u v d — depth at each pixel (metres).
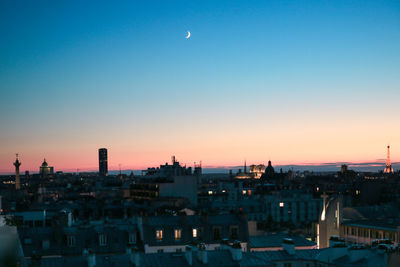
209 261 78.06
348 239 147.12
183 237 108.62
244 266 76.94
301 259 86.94
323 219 147.00
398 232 129.62
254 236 119.69
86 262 75.50
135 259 74.62
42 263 74.94
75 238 105.50
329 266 81.38
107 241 107.06
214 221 113.88
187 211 182.12
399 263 71.25
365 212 181.62
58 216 114.50
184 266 75.94
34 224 149.62
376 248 79.75
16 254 39.75
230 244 82.06
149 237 106.94
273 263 79.69
